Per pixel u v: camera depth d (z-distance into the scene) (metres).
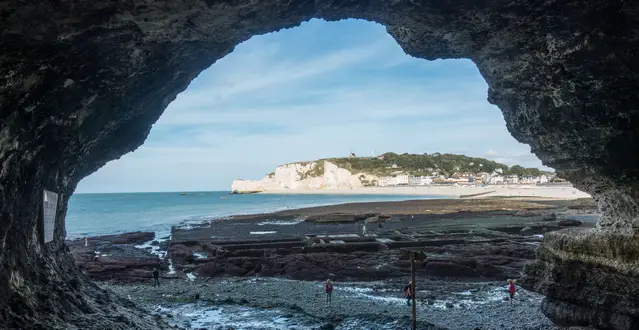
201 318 18.11
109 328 11.34
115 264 30.22
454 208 79.06
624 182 13.51
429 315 18.16
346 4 12.02
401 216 66.75
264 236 47.03
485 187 178.50
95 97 11.07
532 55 13.20
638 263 12.71
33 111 9.44
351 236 40.34
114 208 121.94
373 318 17.50
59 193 12.94
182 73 13.80
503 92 15.69
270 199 159.50
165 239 49.69
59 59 8.99
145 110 14.65
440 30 13.02
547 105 14.26
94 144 13.62
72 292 12.52
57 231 14.14
